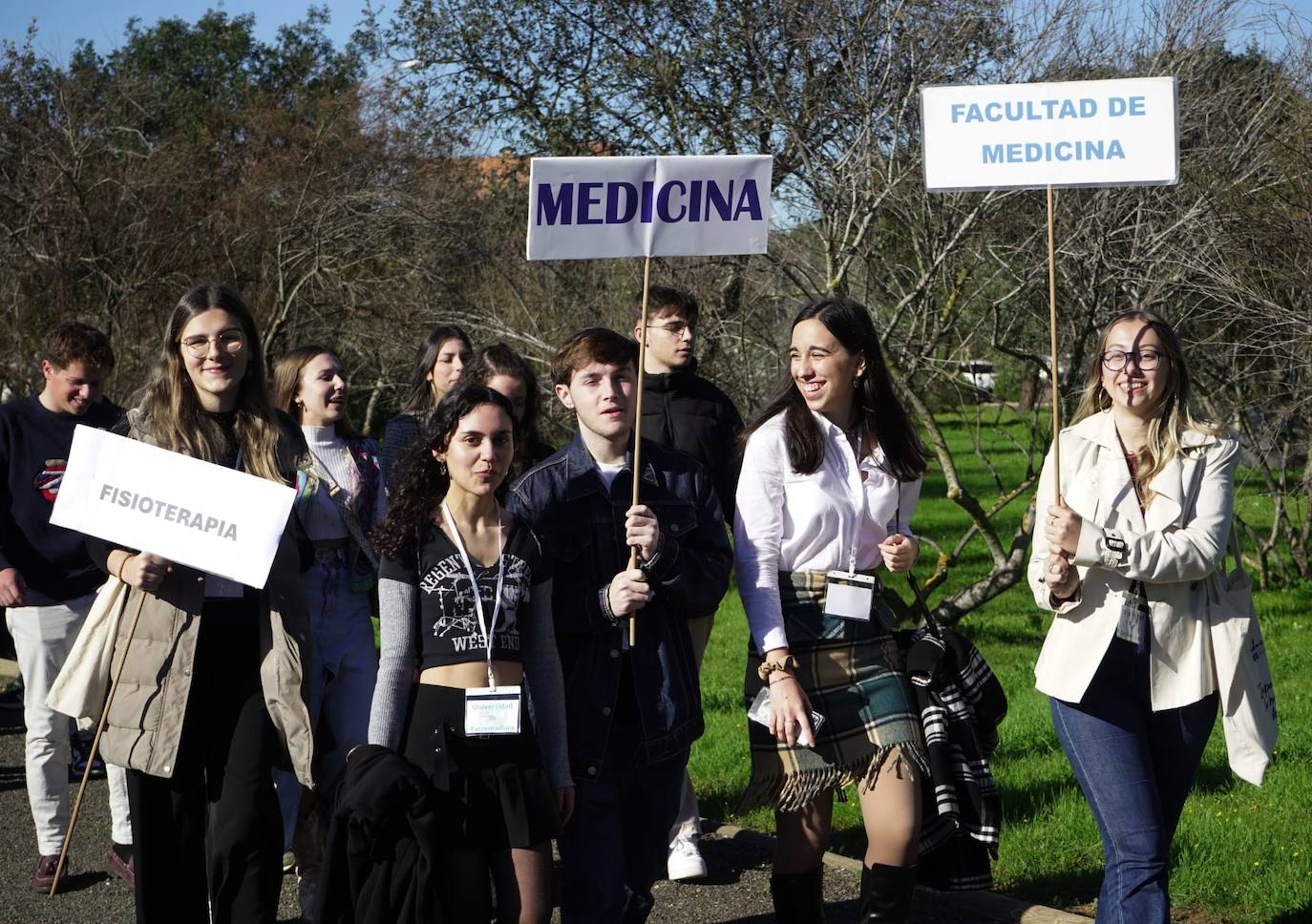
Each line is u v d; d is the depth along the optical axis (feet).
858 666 12.10
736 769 21.02
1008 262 28.27
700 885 15.97
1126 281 27.89
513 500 12.18
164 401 12.75
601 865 11.50
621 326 36.37
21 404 17.90
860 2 27.94
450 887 10.25
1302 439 35.60
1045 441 27.99
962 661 12.39
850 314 12.43
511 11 48.24
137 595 12.39
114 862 16.83
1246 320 29.63
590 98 41.98
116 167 53.47
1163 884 11.56
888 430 12.69
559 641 11.85
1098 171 12.60
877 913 11.59
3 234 49.88
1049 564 11.73
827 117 29.30
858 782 11.94
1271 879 15.01
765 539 12.19
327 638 14.73
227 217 53.67
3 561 16.90
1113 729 11.77
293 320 54.08
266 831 12.07
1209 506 11.81
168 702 12.07
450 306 47.73
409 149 54.03
